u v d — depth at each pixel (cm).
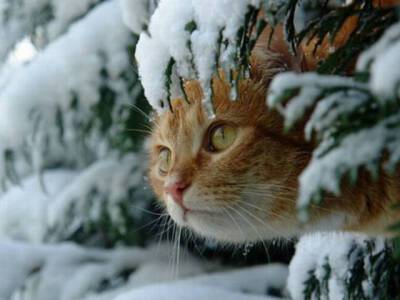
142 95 109
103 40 112
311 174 42
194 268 120
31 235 131
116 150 126
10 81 127
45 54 117
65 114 115
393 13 50
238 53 52
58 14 122
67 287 121
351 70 53
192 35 52
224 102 61
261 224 60
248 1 50
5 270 120
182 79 55
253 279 108
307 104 42
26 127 116
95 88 112
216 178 60
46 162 136
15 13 125
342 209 58
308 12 55
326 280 72
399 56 38
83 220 131
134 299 88
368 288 71
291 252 113
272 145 59
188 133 62
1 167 119
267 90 60
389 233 59
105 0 122
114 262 124
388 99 39
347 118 42
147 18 70
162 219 112
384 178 56
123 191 123
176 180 62
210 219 61
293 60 58
